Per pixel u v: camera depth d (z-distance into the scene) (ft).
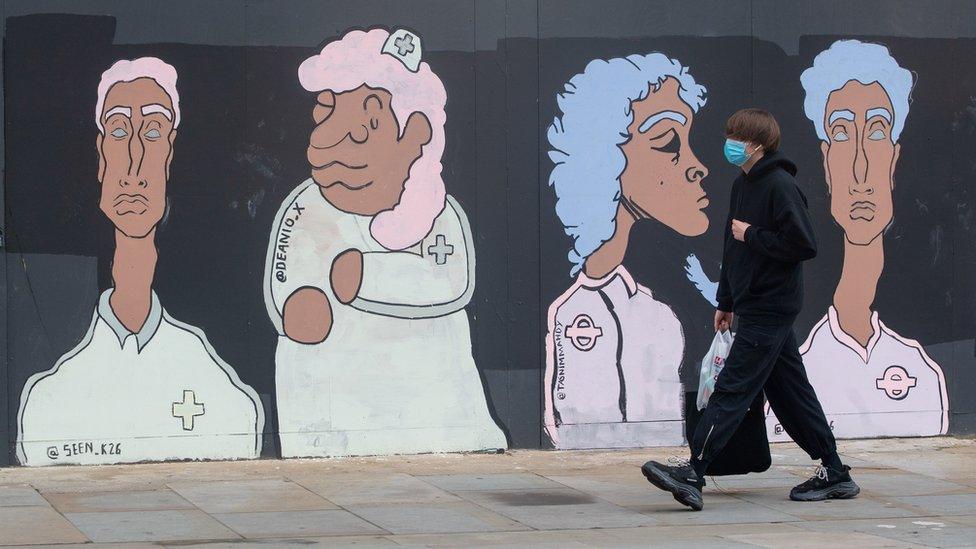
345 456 26.09
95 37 24.72
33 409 24.59
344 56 25.90
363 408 26.14
